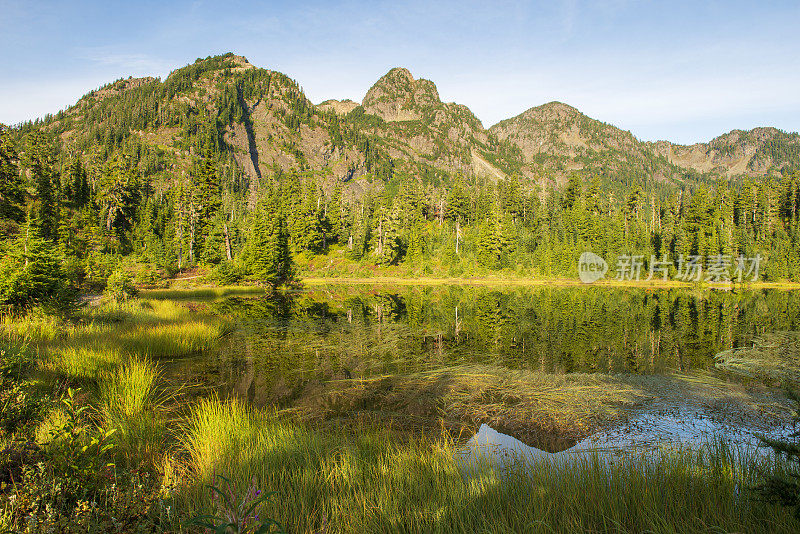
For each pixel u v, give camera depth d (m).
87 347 12.42
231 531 2.27
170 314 22.09
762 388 11.12
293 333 20.09
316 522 4.09
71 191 71.88
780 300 40.38
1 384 5.40
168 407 9.10
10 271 16.39
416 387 11.03
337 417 8.98
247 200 121.88
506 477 5.36
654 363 14.09
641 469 5.25
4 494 3.36
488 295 45.28
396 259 73.50
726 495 4.45
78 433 4.15
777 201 86.50
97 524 3.08
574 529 3.85
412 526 4.00
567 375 12.27
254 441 6.42
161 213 72.94
